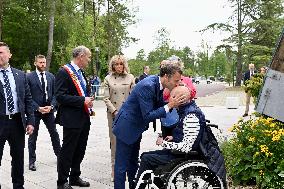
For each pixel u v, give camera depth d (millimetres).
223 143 6781
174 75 4266
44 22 52250
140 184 4184
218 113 17672
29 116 5332
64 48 43594
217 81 110062
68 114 5551
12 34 55125
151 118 4273
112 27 41750
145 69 14547
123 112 4621
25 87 5285
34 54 56406
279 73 6934
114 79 6273
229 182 5797
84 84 5699
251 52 53219
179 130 4336
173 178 4012
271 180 5379
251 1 54469
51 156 8102
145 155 4355
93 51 38438
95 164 7398
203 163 4074
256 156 5594
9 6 50000
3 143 5137
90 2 38969
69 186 5656
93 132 11773
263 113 7129
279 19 54125
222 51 57375
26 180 6277
